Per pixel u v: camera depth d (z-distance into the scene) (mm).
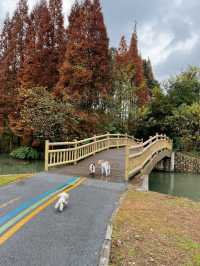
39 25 24828
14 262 3521
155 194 7840
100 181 8641
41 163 19016
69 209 5660
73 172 9992
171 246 4320
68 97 19812
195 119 25594
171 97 28406
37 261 3568
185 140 26109
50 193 6801
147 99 33812
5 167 16922
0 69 26484
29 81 22812
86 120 20031
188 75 30922
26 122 18578
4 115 24375
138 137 28266
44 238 4230
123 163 12367
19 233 4363
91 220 5098
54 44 24781
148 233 4762
